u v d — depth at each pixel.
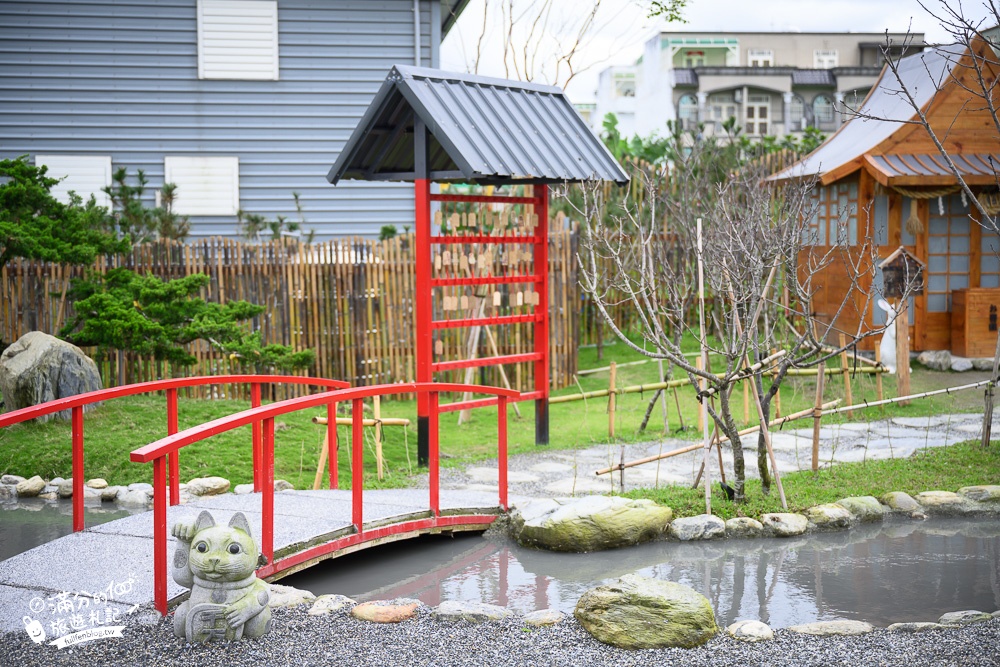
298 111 17.02
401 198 17.34
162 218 15.13
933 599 6.38
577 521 7.48
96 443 9.86
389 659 5.01
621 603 5.43
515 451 10.76
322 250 13.82
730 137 21.17
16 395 10.40
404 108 9.77
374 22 17.02
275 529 6.82
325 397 6.67
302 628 5.39
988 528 8.04
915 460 9.45
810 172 15.12
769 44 56.59
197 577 5.14
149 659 4.89
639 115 55.53
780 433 11.28
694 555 7.38
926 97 14.85
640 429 11.61
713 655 5.13
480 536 7.95
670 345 7.85
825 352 8.39
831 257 15.50
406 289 13.91
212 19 16.73
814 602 6.34
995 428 11.13
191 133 16.88
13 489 8.97
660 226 16.81
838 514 7.98
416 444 11.11
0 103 16.59
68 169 16.75
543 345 11.02
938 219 14.87
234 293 13.61
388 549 7.64
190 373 13.14
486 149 9.36
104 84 16.69
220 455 9.81
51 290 12.88
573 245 14.59
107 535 6.66
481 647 5.21
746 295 8.58
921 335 14.86
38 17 16.52
